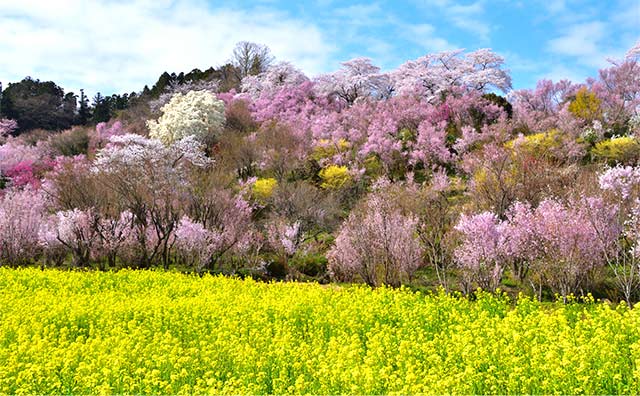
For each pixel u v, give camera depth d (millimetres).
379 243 18734
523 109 37062
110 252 22828
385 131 35562
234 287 16766
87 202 24438
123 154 25750
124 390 7789
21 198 24547
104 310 12562
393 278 18406
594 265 15719
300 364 8250
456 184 26781
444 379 7277
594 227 15227
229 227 23562
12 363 8734
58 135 47625
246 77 56719
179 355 9398
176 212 23875
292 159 33156
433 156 32531
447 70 45844
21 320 12016
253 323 11469
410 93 42531
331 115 40469
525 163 22312
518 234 16250
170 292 16062
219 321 11703
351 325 10906
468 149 32156
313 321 11453
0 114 68312
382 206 21578
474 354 8117
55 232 23109
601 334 8609
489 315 12523
